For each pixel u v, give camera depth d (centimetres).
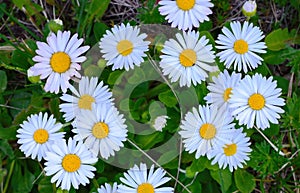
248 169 34
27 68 32
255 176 34
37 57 30
